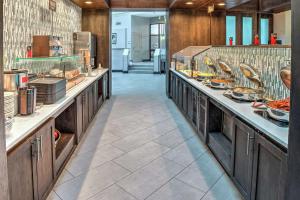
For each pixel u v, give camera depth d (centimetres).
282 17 370
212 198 255
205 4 661
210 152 369
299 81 136
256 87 346
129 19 1675
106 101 745
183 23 746
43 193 234
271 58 311
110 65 785
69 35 617
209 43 750
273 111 219
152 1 743
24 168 192
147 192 266
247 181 229
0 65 137
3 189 140
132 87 1034
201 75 521
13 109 224
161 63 1584
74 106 368
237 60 417
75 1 641
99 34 757
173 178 294
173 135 445
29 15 368
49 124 247
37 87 279
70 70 476
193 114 469
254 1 370
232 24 670
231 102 296
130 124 511
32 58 329
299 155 138
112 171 311
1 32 136
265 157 195
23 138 194
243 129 236
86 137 432
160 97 812
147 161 339
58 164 289
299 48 136
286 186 151
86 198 254
